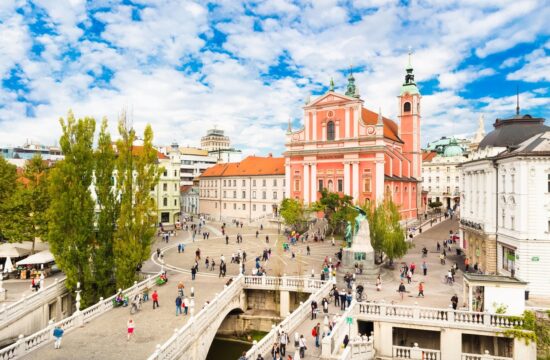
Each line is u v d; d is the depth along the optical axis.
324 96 78.94
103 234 35.75
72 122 35.22
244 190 99.25
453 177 123.75
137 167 36.88
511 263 36.84
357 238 41.72
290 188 83.06
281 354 23.08
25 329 28.28
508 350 27.14
